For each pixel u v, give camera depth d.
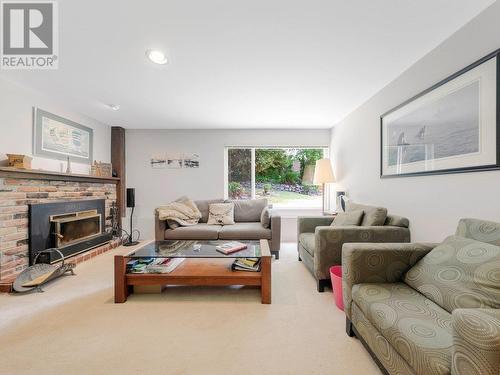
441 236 1.78
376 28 1.62
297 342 1.46
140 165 4.26
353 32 1.66
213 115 3.50
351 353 1.36
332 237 2.13
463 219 1.45
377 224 2.24
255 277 2.03
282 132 4.27
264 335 1.53
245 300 2.00
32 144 2.62
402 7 1.43
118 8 1.43
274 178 4.40
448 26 1.60
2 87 2.30
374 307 1.18
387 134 2.45
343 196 3.34
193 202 3.80
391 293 1.29
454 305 1.06
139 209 4.27
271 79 2.36
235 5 1.41
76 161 3.31
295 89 2.60
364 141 2.96
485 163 1.43
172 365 1.27
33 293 2.10
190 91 2.64
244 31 1.64
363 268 1.44
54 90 2.61
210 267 2.27
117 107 3.13
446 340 0.89
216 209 3.70
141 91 2.64
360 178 3.07
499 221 1.38
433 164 1.84
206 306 1.90
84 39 1.73
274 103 3.02
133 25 1.58
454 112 1.65
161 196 4.27
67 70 2.18
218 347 1.41
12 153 2.40
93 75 2.27
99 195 3.64
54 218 2.78
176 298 2.03
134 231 4.25
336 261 2.14
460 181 1.62
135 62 2.04
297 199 4.39
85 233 3.29
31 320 1.69
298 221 3.12
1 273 2.21
